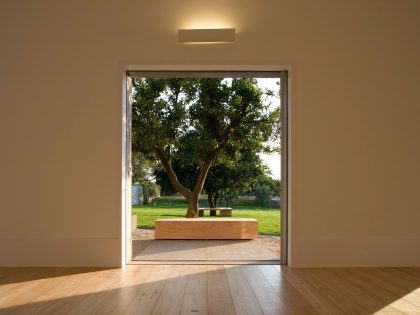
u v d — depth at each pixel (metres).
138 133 9.52
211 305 3.11
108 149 4.63
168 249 6.23
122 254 4.59
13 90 4.67
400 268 4.51
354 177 4.66
